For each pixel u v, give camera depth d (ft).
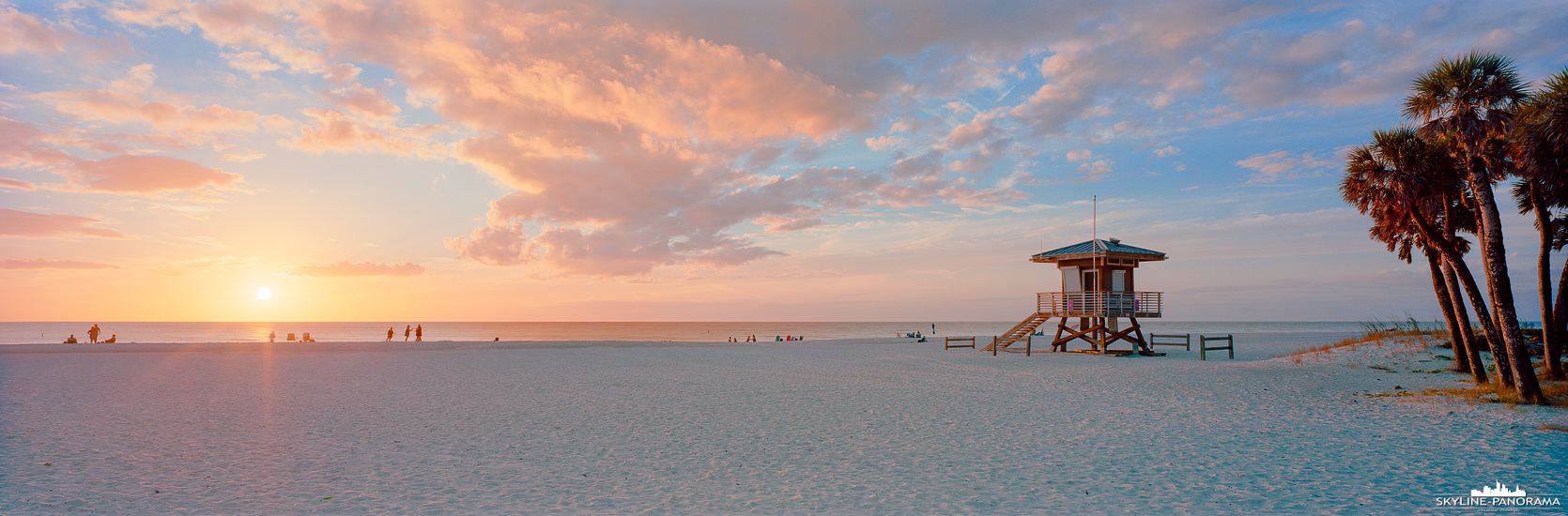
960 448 37.65
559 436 41.47
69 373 77.82
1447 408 46.06
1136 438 39.42
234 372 82.94
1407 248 66.95
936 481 30.27
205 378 74.69
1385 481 28.63
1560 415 41.68
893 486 29.53
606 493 28.73
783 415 50.06
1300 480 29.22
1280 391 57.98
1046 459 34.50
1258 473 30.71
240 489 29.07
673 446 38.68
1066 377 75.41
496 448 38.06
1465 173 51.65
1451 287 58.70
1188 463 33.06
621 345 160.66
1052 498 27.32
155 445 38.04
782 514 25.61
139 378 73.87
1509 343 47.16
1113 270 117.80
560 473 32.22
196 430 42.83
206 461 34.30
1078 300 117.91
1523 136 46.78
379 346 145.89
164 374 78.59
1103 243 121.19
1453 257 50.67
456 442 39.65
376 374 81.46
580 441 40.04
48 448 36.55
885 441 39.75
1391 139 50.39
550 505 26.89
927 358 110.93
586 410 52.47
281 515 25.41
